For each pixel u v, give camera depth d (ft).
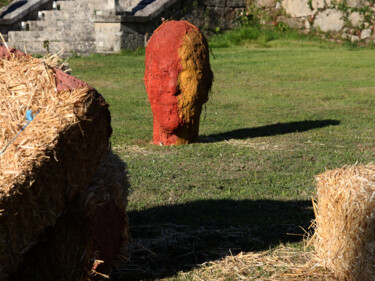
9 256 9.95
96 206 11.38
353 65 56.13
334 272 12.94
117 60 59.41
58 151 10.39
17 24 71.56
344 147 26.25
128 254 14.14
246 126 32.12
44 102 11.15
